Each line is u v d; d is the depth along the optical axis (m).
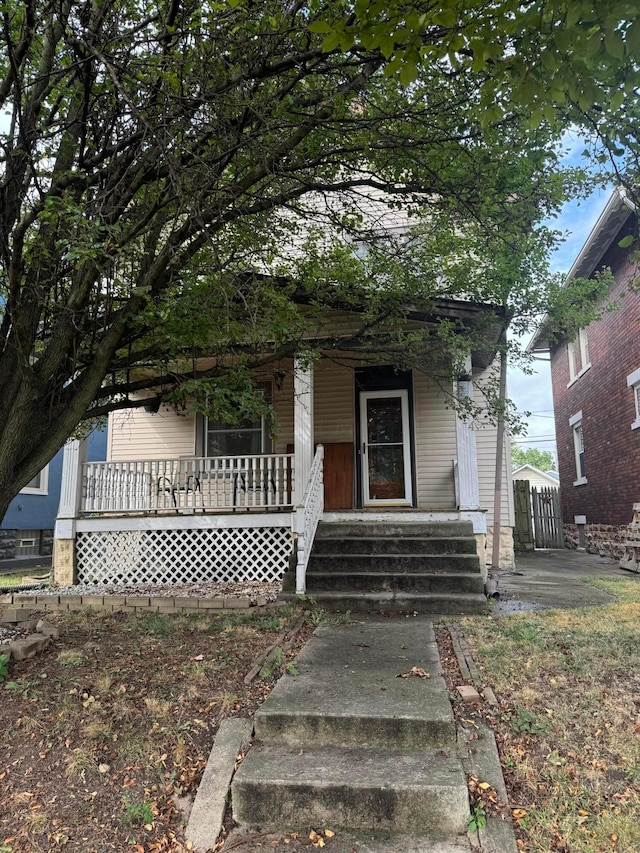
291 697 3.75
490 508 10.46
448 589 6.62
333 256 6.93
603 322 13.32
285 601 6.58
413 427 10.26
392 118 4.86
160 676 4.33
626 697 3.72
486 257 7.46
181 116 4.35
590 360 14.48
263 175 4.70
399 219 10.13
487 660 4.43
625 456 12.28
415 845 2.78
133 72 4.15
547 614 5.86
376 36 2.76
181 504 10.06
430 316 7.74
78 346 4.42
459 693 3.85
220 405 4.64
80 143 4.75
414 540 7.32
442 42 3.05
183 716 3.76
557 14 2.58
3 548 12.66
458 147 5.20
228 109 4.63
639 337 11.27
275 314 5.15
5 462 3.91
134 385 4.75
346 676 4.17
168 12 4.27
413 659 4.55
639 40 2.39
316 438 10.48
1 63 4.60
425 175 5.75
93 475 8.97
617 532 12.67
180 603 6.75
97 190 4.71
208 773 3.23
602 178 5.63
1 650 4.55
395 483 10.18
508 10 2.66
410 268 7.12
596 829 2.72
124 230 4.64
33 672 4.45
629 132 3.79
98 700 3.97
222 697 3.96
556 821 2.79
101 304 4.98
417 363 7.95
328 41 2.88
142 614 6.52
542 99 2.86
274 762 3.22
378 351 7.57
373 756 3.27
